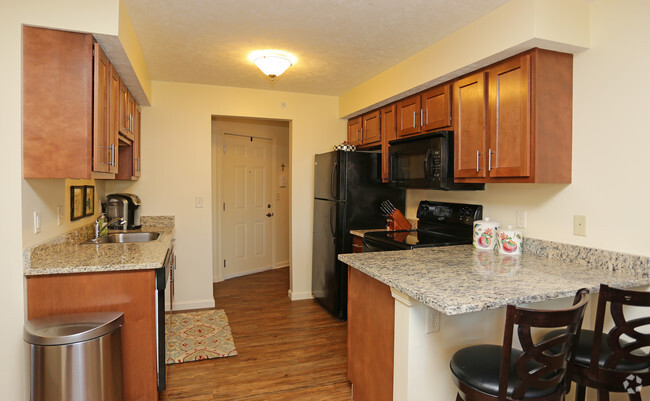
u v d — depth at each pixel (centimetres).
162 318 211
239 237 530
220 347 304
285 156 587
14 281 187
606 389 149
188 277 393
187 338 320
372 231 348
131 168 326
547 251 233
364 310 219
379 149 396
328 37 264
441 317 179
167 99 379
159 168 380
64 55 192
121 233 324
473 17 232
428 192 357
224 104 395
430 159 283
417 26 245
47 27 187
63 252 231
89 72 195
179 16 232
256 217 551
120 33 203
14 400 187
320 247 407
